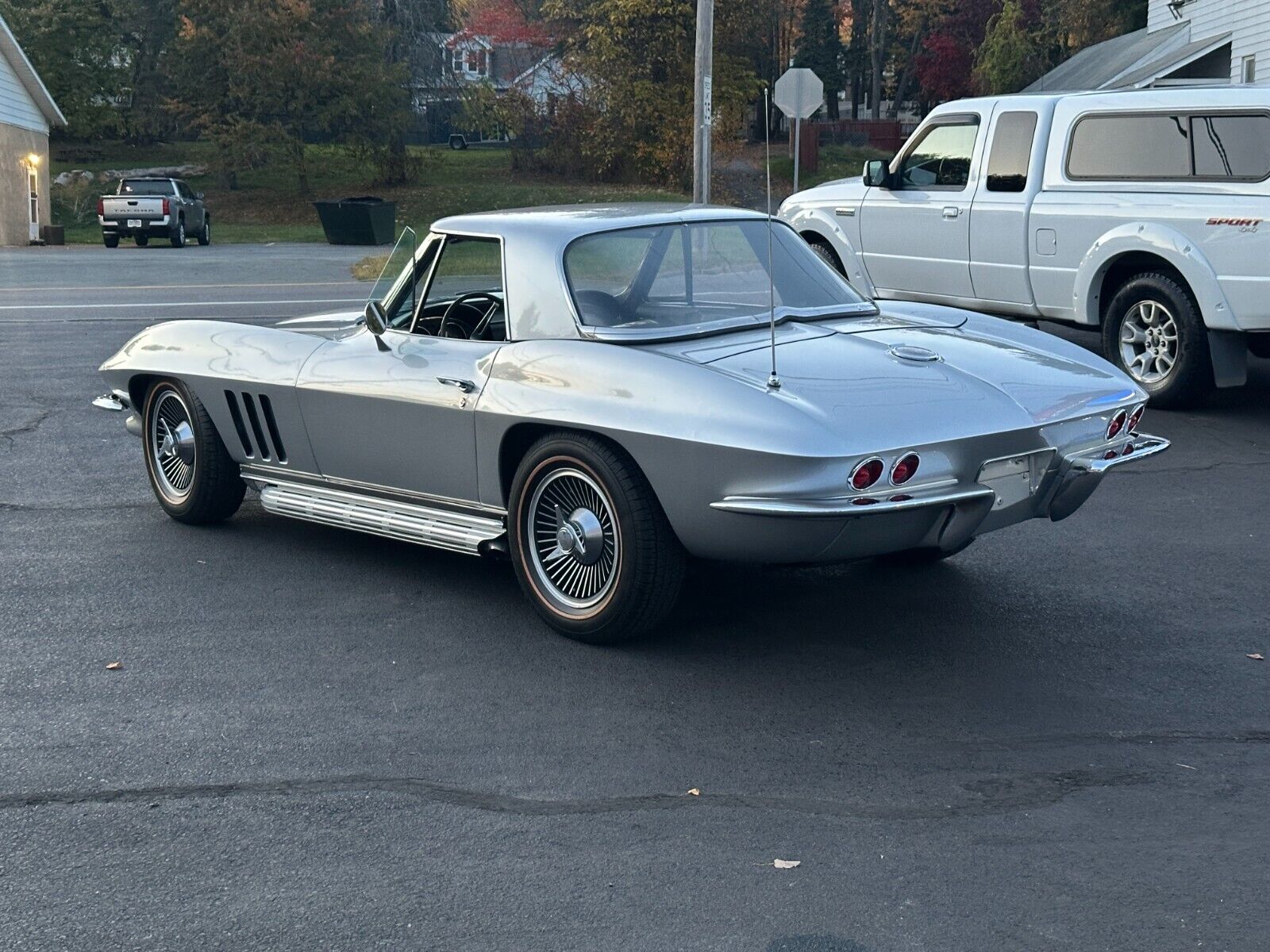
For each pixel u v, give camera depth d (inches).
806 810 144.7
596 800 147.3
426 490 214.7
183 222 1374.3
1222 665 189.8
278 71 1894.7
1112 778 152.4
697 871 131.6
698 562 237.3
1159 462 323.6
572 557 193.6
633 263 199.8
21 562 242.2
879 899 126.0
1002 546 252.1
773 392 172.6
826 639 199.9
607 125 1873.8
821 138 2460.6
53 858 135.9
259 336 244.2
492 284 208.4
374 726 168.6
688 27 1755.7
